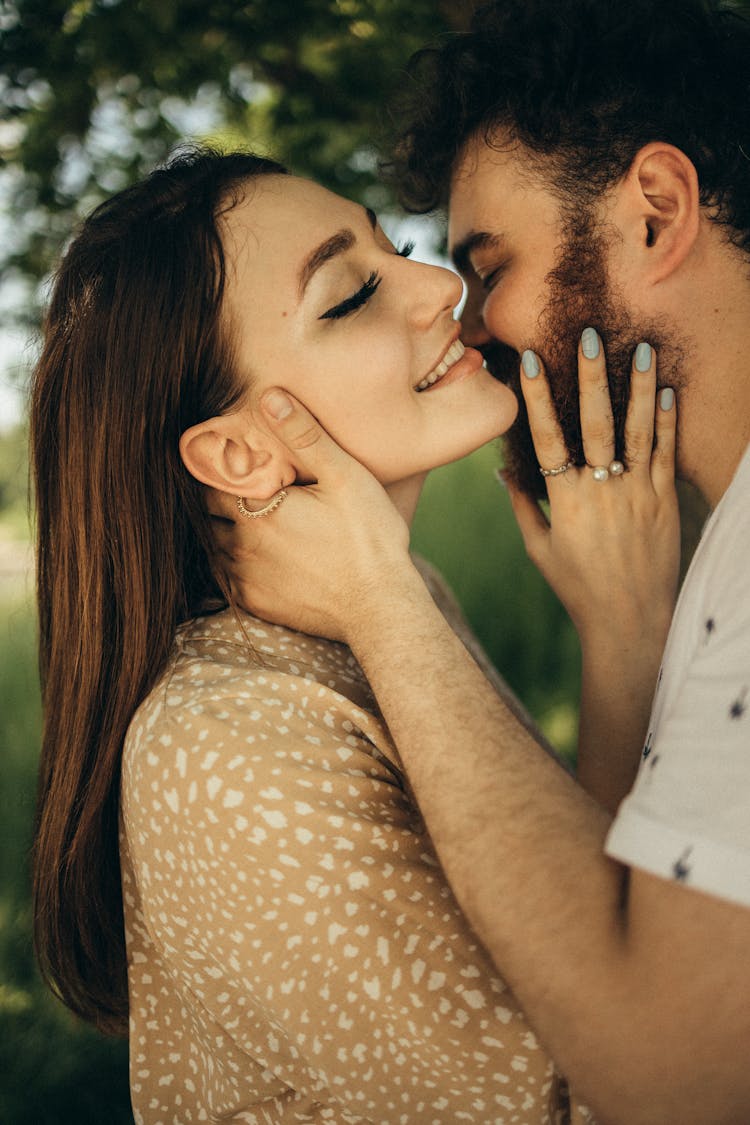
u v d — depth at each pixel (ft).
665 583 5.58
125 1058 9.19
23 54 8.73
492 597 15.96
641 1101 3.10
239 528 4.85
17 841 11.82
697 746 3.08
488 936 3.40
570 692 14.89
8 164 9.60
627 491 5.46
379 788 4.14
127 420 4.75
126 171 9.75
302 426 4.56
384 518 4.62
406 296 4.89
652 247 5.12
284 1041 4.29
